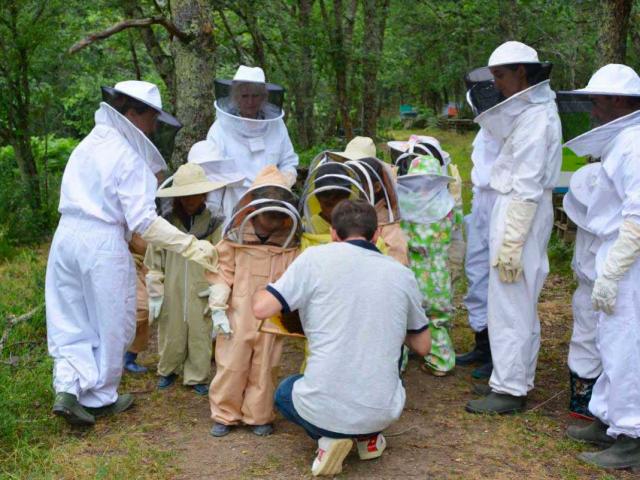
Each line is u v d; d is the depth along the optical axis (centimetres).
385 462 376
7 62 943
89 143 418
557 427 425
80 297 425
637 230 352
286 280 345
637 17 1032
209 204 493
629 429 369
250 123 515
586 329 427
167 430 419
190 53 631
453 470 367
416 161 489
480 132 498
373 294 342
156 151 422
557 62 1506
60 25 1016
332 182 382
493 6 1324
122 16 1053
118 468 367
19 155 998
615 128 378
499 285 432
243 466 371
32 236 970
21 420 419
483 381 499
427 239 486
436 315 503
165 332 472
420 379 502
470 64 1606
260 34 1125
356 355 340
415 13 1589
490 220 462
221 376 405
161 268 470
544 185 425
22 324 599
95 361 427
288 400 364
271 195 389
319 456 355
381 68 1412
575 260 430
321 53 1105
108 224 417
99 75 1263
